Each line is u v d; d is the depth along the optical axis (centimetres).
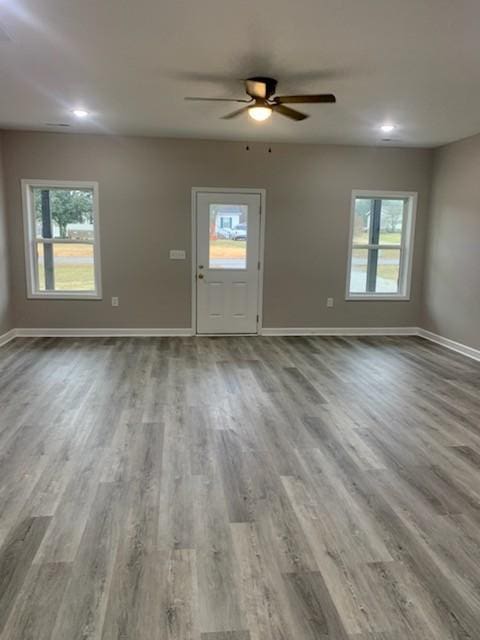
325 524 219
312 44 298
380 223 657
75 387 407
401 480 261
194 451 290
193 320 633
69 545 201
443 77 354
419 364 509
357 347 586
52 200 595
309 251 637
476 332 543
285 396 395
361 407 373
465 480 262
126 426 325
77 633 157
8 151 566
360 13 257
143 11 257
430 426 337
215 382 429
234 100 375
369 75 352
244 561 193
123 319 620
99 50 311
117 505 231
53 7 252
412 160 632
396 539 209
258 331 648
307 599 173
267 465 275
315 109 442
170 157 593
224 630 159
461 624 163
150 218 602
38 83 378
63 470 264
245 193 612
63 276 612
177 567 189
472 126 502
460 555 199
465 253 563
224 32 282
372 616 166
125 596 173
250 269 632
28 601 170
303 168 616
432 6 247
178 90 394
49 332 610
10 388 403
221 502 236
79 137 574
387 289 673
